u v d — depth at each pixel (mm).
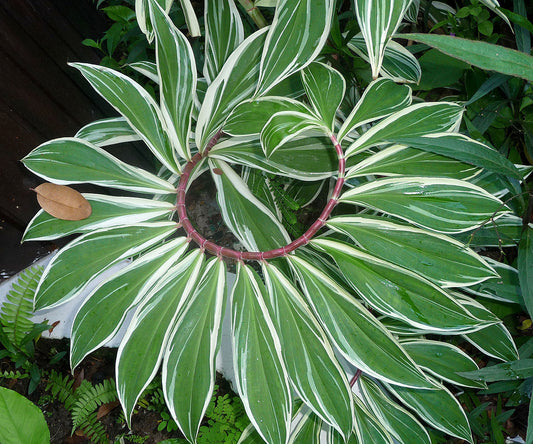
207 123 544
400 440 539
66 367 728
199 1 930
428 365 543
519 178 413
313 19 441
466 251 411
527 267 438
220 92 530
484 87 513
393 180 437
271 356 427
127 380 438
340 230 440
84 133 581
